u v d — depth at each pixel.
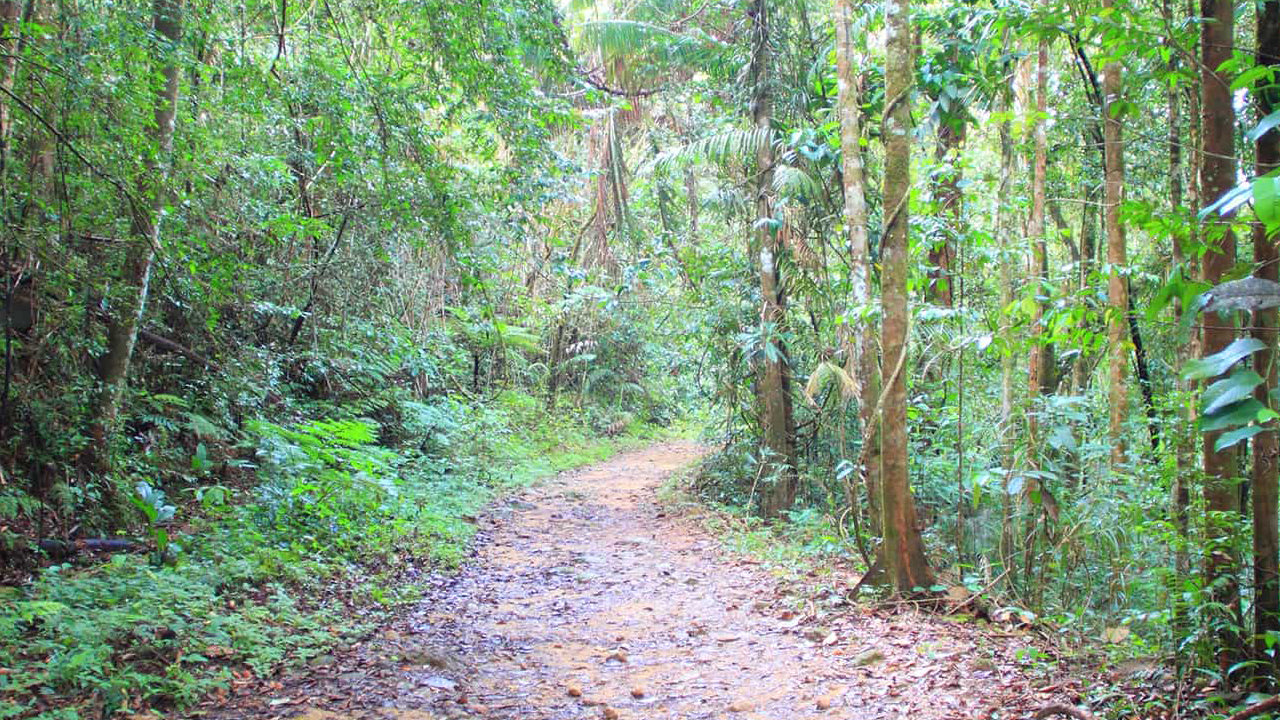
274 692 4.59
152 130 7.42
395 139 8.55
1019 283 8.43
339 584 6.80
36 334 6.95
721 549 8.96
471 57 8.31
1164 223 3.41
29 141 6.66
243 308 9.74
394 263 12.07
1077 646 5.12
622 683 4.93
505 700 4.63
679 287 15.24
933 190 8.15
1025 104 7.84
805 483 11.24
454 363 15.10
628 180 18.91
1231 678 3.92
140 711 4.21
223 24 8.76
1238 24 6.26
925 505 8.79
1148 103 7.67
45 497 6.82
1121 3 4.10
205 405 9.37
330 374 11.70
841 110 7.57
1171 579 4.07
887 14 6.22
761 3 10.83
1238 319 3.67
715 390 12.89
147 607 5.25
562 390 21.59
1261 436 3.64
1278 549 3.73
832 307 10.70
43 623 4.95
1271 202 1.97
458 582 7.43
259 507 7.79
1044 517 6.38
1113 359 6.02
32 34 6.16
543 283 19.88
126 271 7.38
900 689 4.52
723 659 5.33
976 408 8.24
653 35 12.98
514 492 13.30
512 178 9.25
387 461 10.99
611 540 9.73
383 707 4.45
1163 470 4.43
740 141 10.65
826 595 6.66
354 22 10.05
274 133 9.91
